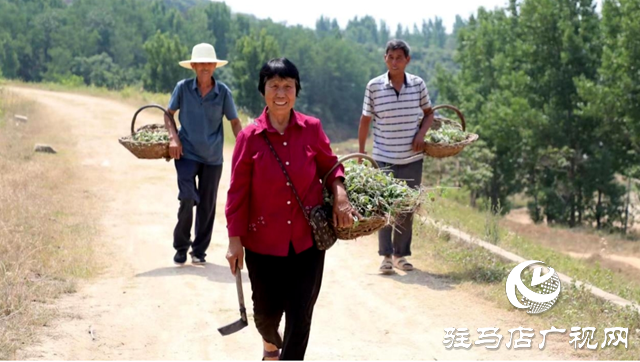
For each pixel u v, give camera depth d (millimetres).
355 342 5855
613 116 32594
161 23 157625
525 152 38438
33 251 7273
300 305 4324
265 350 4840
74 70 121562
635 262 19328
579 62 37312
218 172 8039
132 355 5398
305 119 4395
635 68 31219
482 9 49562
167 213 11008
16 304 5961
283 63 4297
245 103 104875
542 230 25672
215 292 7105
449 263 8383
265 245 4371
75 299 6598
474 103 44719
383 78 7840
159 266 8047
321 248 4398
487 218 10391
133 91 38156
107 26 135250
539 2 37250
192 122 7855
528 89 38875
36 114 23859
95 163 15523
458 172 37969
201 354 5504
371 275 7938
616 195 36688
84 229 9320
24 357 5070
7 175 11992
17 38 120062
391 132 7816
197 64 7711
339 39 169750
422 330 6180
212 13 167750
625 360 5484
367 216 4680
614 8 32781
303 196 4344
